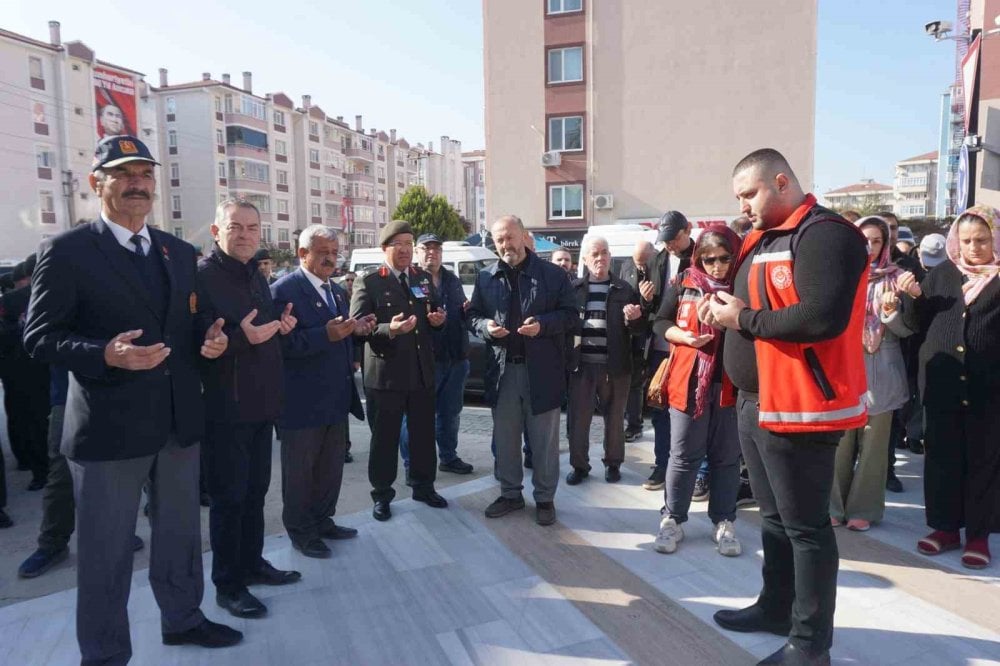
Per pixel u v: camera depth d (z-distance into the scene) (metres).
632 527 4.09
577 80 22.70
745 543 3.82
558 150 23.06
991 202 15.98
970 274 3.51
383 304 4.18
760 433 2.52
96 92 37.62
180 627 2.84
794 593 2.73
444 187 88.88
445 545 3.87
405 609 3.15
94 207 37.69
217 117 47.41
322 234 3.89
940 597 3.14
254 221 3.20
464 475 5.37
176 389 2.67
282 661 2.75
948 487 3.55
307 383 3.70
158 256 2.68
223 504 3.10
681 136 21.98
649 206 22.42
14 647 2.91
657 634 2.88
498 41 23.23
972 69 8.94
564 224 23.23
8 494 5.06
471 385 8.28
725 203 21.83
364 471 5.51
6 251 33.38
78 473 2.49
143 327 2.56
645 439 6.12
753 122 21.42
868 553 3.63
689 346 3.54
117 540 2.53
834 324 2.19
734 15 21.31
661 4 21.81
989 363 3.38
